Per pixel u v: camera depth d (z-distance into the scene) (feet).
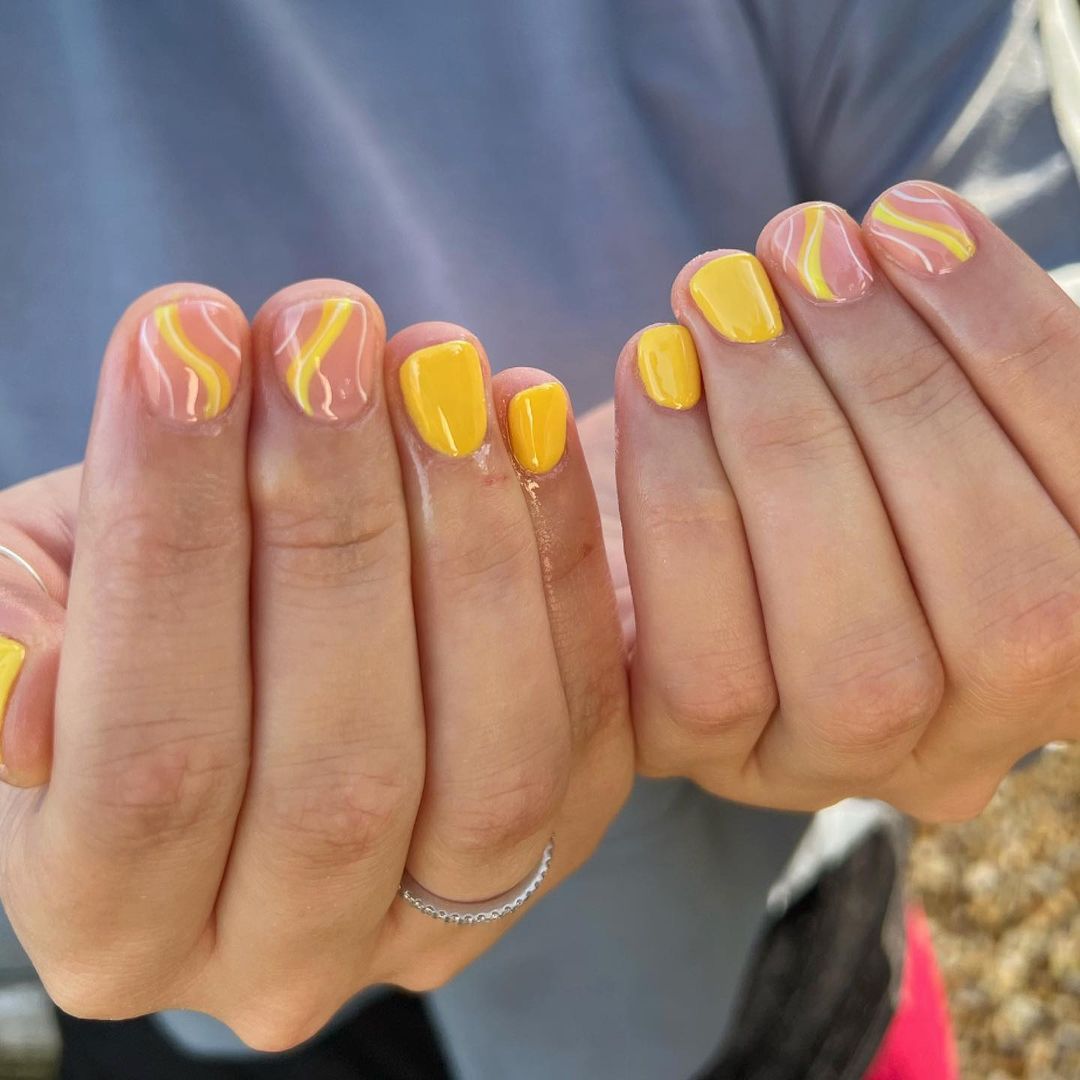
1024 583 0.64
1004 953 2.16
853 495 0.65
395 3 0.93
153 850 0.60
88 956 0.64
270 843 0.62
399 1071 1.10
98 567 0.58
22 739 0.61
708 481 0.66
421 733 0.63
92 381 0.95
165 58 0.89
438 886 0.68
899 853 1.20
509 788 0.65
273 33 0.89
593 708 0.69
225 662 0.60
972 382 0.64
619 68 0.94
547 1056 0.97
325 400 0.59
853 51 0.95
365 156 0.93
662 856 0.92
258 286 0.94
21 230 0.91
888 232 0.63
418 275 0.95
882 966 1.14
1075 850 2.28
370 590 0.61
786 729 0.69
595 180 0.96
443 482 0.61
